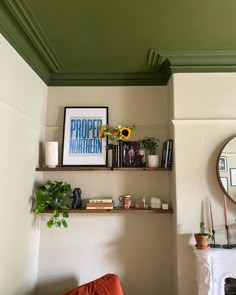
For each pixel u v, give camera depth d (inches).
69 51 87.0
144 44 82.9
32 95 89.7
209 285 75.7
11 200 73.8
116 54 89.3
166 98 104.6
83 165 99.2
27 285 85.0
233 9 66.1
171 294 92.7
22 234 81.4
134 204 98.9
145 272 94.3
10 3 62.3
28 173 86.6
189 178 88.2
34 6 64.4
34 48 83.8
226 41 81.3
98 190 100.2
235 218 86.1
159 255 95.3
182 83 92.0
